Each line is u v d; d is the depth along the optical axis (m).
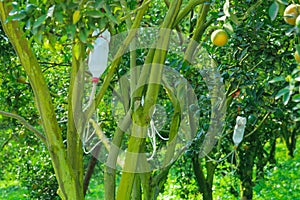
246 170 6.91
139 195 5.16
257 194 10.64
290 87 2.72
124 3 4.29
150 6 6.15
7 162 8.77
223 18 3.46
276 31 4.79
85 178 6.48
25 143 7.28
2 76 5.82
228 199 9.05
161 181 5.09
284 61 4.86
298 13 2.88
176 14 4.03
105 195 4.62
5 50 5.57
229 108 5.35
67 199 3.89
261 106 5.04
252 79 4.98
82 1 2.92
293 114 5.03
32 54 3.77
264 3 4.64
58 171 3.87
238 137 3.84
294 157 13.91
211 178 6.43
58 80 6.50
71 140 3.94
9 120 7.15
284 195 10.77
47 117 3.83
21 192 14.60
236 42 4.96
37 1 3.11
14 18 3.09
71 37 3.03
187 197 6.95
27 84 6.00
